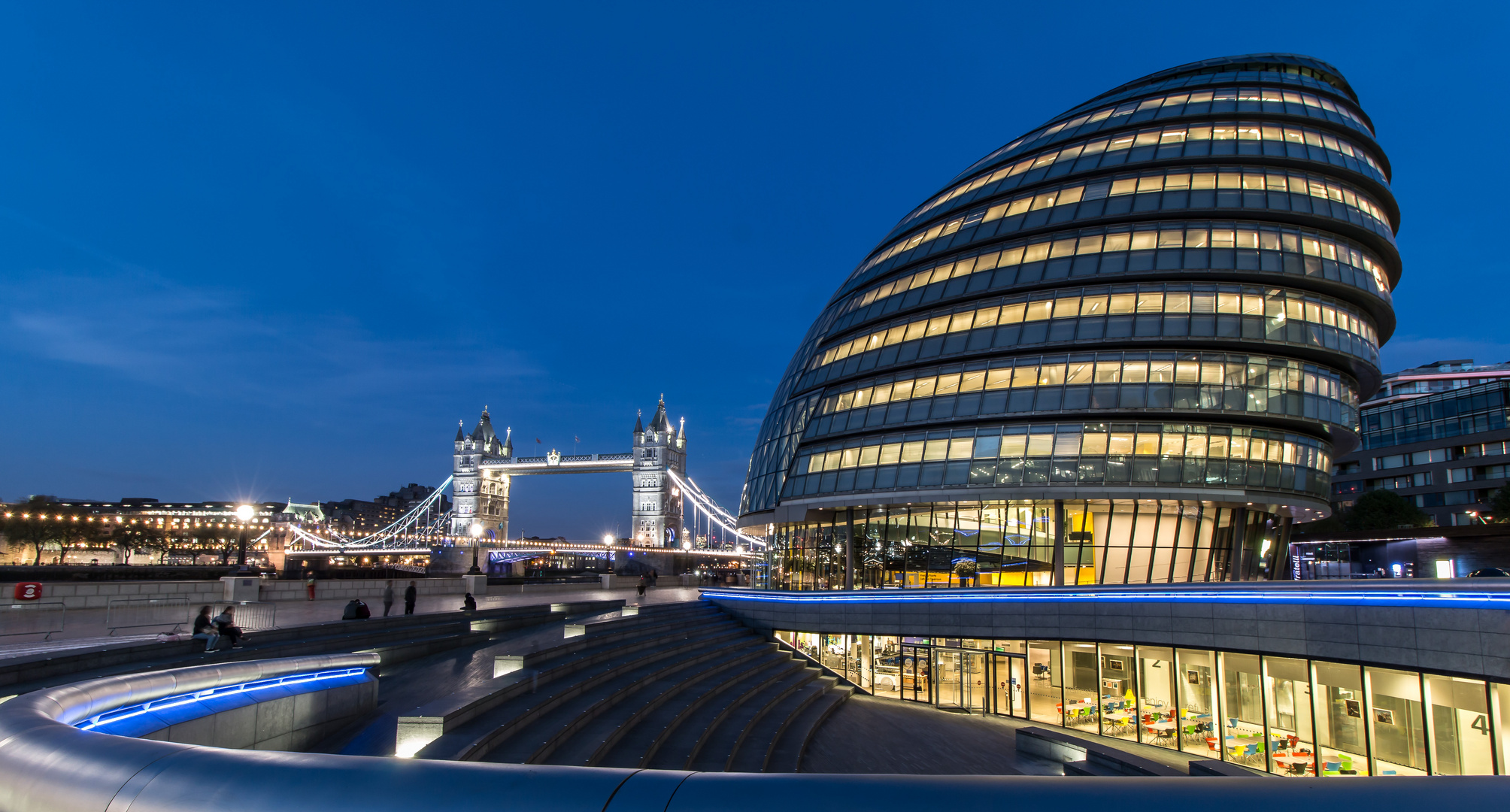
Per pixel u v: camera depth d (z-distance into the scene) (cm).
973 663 3844
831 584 5266
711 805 430
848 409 5281
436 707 1709
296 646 2397
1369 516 9688
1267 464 4456
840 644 4325
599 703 2284
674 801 436
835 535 5269
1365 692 2570
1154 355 4528
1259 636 2889
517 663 2400
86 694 1006
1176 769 2109
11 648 2380
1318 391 4559
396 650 2697
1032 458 4491
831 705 3547
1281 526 5291
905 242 5916
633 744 2108
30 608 3341
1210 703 3056
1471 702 2272
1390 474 11688
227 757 502
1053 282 4834
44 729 585
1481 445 10538
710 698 2950
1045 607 3656
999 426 4641
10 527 15475
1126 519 4484
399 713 1920
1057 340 4672
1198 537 4569
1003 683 3747
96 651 1897
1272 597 2859
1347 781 401
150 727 1161
